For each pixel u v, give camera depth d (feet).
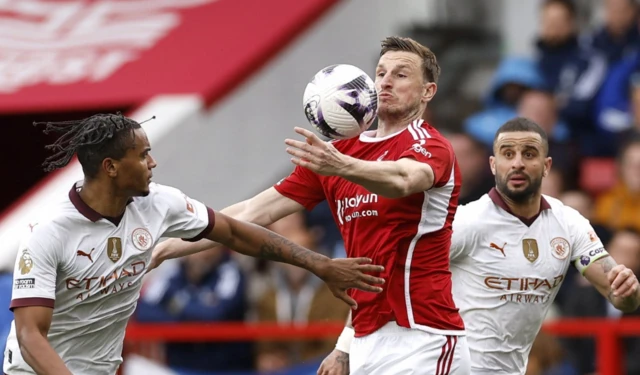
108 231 67.21
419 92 69.67
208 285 115.24
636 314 106.83
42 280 65.57
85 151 65.92
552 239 80.84
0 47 134.72
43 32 136.87
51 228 66.03
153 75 121.80
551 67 131.85
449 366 69.21
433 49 142.41
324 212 127.13
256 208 75.15
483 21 154.61
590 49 131.03
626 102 127.85
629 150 119.24
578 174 124.67
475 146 120.16
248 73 118.32
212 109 116.26
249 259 118.52
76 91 122.72
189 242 74.33
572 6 131.64
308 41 122.31
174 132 113.80
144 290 117.60
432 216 68.23
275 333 104.88
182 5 134.72
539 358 98.89
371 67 126.62
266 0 128.16
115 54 128.26
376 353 69.41
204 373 105.81
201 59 122.01
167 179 113.91
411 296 68.49
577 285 110.22
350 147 70.38
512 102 129.70
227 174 117.70
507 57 143.54
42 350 64.34
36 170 147.23
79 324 68.44
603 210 120.67
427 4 151.94
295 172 75.36
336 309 112.88
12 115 146.82
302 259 68.80
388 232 68.08
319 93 66.74
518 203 80.18
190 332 105.70
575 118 128.57
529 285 80.38
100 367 70.79
